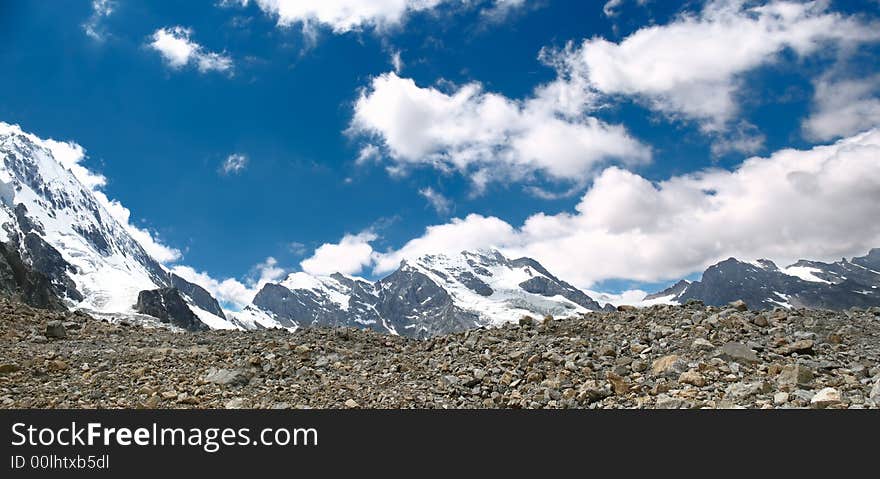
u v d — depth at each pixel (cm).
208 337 2652
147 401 1697
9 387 1783
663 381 1770
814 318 2323
